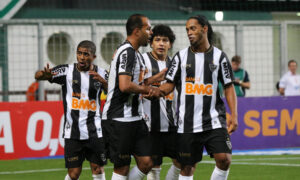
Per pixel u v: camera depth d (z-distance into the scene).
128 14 52.38
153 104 21.72
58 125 36.69
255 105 40.41
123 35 39.72
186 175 19.84
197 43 19.36
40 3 50.50
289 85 43.06
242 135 40.03
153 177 22.12
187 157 19.61
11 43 41.50
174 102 22.41
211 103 19.42
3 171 30.95
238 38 41.16
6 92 40.50
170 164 32.84
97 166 21.67
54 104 36.62
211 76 19.41
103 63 40.03
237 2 53.66
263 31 46.84
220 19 51.53
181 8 52.78
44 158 36.12
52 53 44.09
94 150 21.53
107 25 38.75
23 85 41.78
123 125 19.03
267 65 46.09
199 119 19.36
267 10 54.28
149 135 20.80
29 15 50.12
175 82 19.92
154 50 22.80
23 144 35.94
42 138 36.34
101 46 39.97
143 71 19.56
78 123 21.34
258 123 40.47
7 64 40.47
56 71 21.45
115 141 19.19
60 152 36.75
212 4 53.25
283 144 41.00
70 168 21.45
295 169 30.47
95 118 21.73
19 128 35.91
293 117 41.31
